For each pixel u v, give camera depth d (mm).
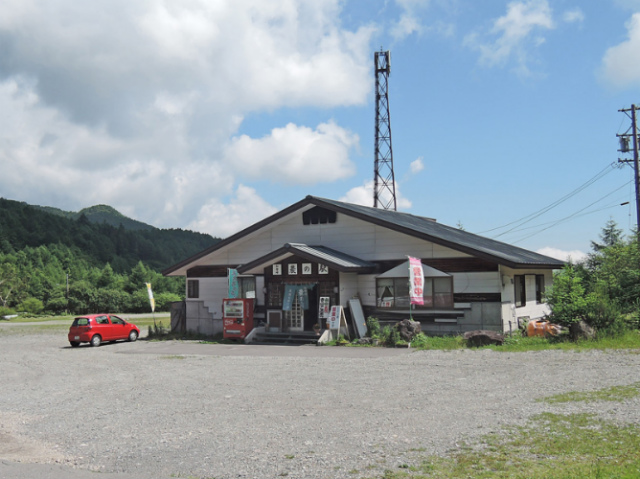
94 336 24906
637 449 6633
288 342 22453
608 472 5832
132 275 85125
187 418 9688
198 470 6875
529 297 23969
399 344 19172
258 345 22062
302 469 6672
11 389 13812
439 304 21234
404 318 21984
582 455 6559
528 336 19375
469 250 20312
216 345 22672
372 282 22891
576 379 11305
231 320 23828
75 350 23344
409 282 20906
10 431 9484
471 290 20625
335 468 6625
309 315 23000
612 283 23281
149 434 8742
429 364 14602
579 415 8383
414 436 7785
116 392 12617
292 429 8562
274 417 9438
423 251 21781
